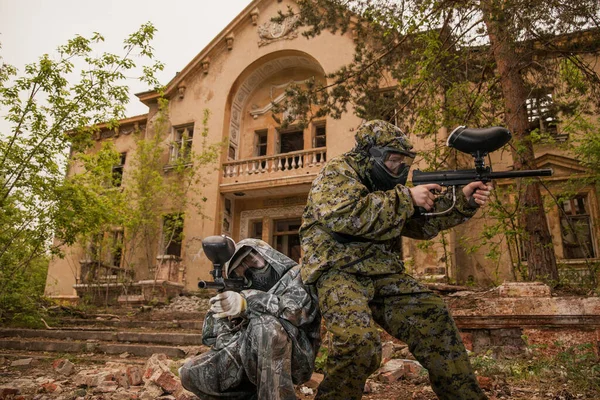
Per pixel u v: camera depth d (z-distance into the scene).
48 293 18.62
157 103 19.56
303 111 11.04
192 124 18.94
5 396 4.36
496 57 8.87
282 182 16.56
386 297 2.48
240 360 2.48
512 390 3.85
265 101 19.06
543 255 8.53
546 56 8.82
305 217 2.50
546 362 4.64
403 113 9.95
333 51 16.91
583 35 8.20
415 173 2.47
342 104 11.21
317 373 4.73
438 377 2.42
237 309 2.36
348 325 2.16
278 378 2.32
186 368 2.54
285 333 2.41
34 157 8.94
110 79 8.97
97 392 4.39
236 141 18.80
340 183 2.34
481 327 5.38
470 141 2.36
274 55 18.11
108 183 14.62
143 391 4.11
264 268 2.77
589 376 3.96
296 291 2.52
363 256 2.36
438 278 11.61
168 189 17.33
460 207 2.52
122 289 15.77
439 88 9.56
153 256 17.58
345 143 15.77
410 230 2.68
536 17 7.43
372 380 4.44
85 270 16.38
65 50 8.67
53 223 9.51
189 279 16.66
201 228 17.09
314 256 2.36
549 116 9.79
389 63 10.30
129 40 9.03
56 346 8.42
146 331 9.57
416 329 2.44
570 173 12.97
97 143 20.62
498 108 9.23
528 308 5.19
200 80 19.11
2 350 8.49
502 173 2.38
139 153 17.83
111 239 16.38
